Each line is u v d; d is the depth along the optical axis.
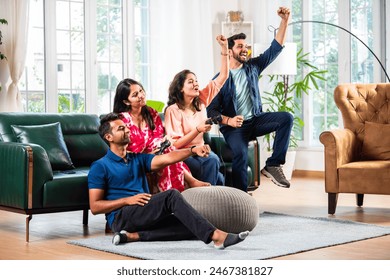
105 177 4.59
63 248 4.45
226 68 5.45
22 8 7.15
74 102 7.86
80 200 4.88
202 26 8.66
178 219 4.49
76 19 7.85
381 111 6.14
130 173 4.62
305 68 8.88
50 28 7.62
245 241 4.53
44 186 4.73
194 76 5.28
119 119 4.62
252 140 5.95
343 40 8.55
